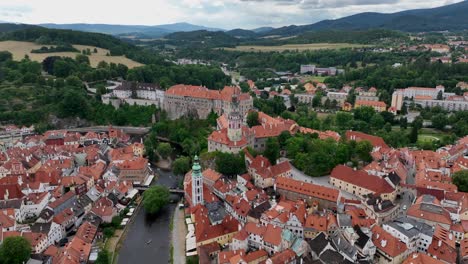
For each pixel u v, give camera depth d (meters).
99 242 192.62
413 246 166.62
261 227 177.50
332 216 179.88
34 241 174.00
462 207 188.50
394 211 190.62
